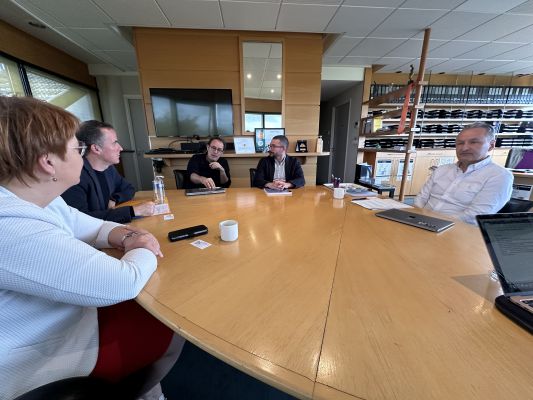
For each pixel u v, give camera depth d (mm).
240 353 438
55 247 494
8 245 451
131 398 648
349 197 1695
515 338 462
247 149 3287
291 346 451
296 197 1707
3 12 2588
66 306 639
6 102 528
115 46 3363
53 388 430
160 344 749
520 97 4660
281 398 1058
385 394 363
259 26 2846
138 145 4863
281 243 919
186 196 1739
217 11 2514
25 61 3041
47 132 533
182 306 562
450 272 705
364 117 4613
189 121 3162
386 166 4684
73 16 2580
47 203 630
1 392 519
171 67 3045
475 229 1066
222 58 3100
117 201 1612
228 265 752
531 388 365
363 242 927
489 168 1538
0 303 504
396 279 670
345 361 418
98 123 1410
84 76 4148
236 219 1208
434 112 4613
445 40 3264
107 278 540
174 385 1111
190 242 929
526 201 1422
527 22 2779
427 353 430
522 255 594
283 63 3188
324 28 2912
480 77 4953
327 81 4559
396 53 3750
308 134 3426
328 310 546
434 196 1798
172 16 2598
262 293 610
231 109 3207
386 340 460
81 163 651
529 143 4496
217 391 1087
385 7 2467
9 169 519
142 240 793
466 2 2389
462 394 358
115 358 686
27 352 554
